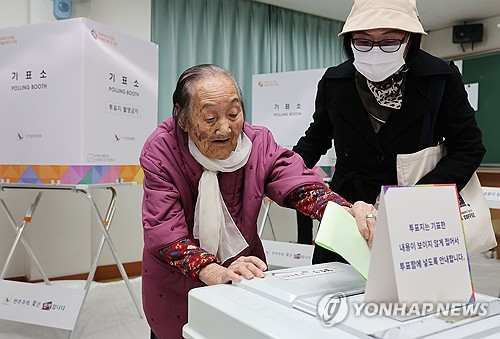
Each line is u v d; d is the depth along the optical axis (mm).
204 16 3656
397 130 1185
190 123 870
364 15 983
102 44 2068
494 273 3369
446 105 1167
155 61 2393
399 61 1046
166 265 958
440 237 576
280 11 4090
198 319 616
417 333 475
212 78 853
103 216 3193
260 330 494
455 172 1128
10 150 2102
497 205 2102
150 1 3357
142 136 2324
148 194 920
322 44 4438
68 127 1997
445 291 563
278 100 3309
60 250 3002
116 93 2154
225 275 720
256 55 3938
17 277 2924
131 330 2238
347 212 711
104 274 3199
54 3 2893
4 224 2852
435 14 4434
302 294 606
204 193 930
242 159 932
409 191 564
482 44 4613
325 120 1364
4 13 2834
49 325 1913
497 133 4344
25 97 2062
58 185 2021
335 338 470
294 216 4289
